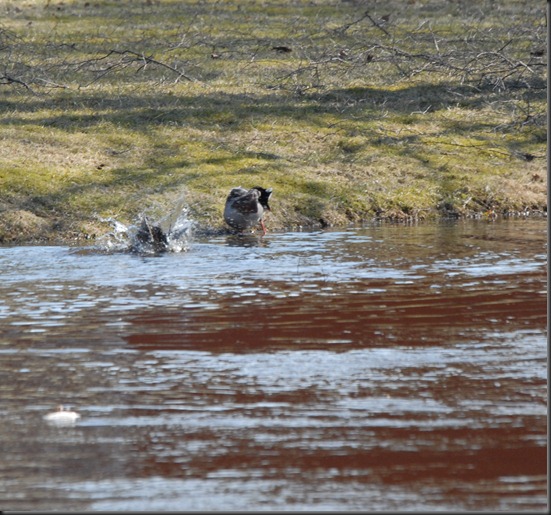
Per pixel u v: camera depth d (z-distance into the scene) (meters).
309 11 96.00
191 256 44.47
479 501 21.31
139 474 22.53
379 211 54.06
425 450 23.58
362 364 29.22
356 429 24.69
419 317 33.88
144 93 67.12
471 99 67.94
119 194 52.62
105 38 82.50
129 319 33.94
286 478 22.34
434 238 47.84
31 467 22.86
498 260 42.59
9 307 35.53
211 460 23.19
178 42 80.81
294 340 31.52
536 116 64.88
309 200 53.84
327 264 42.16
